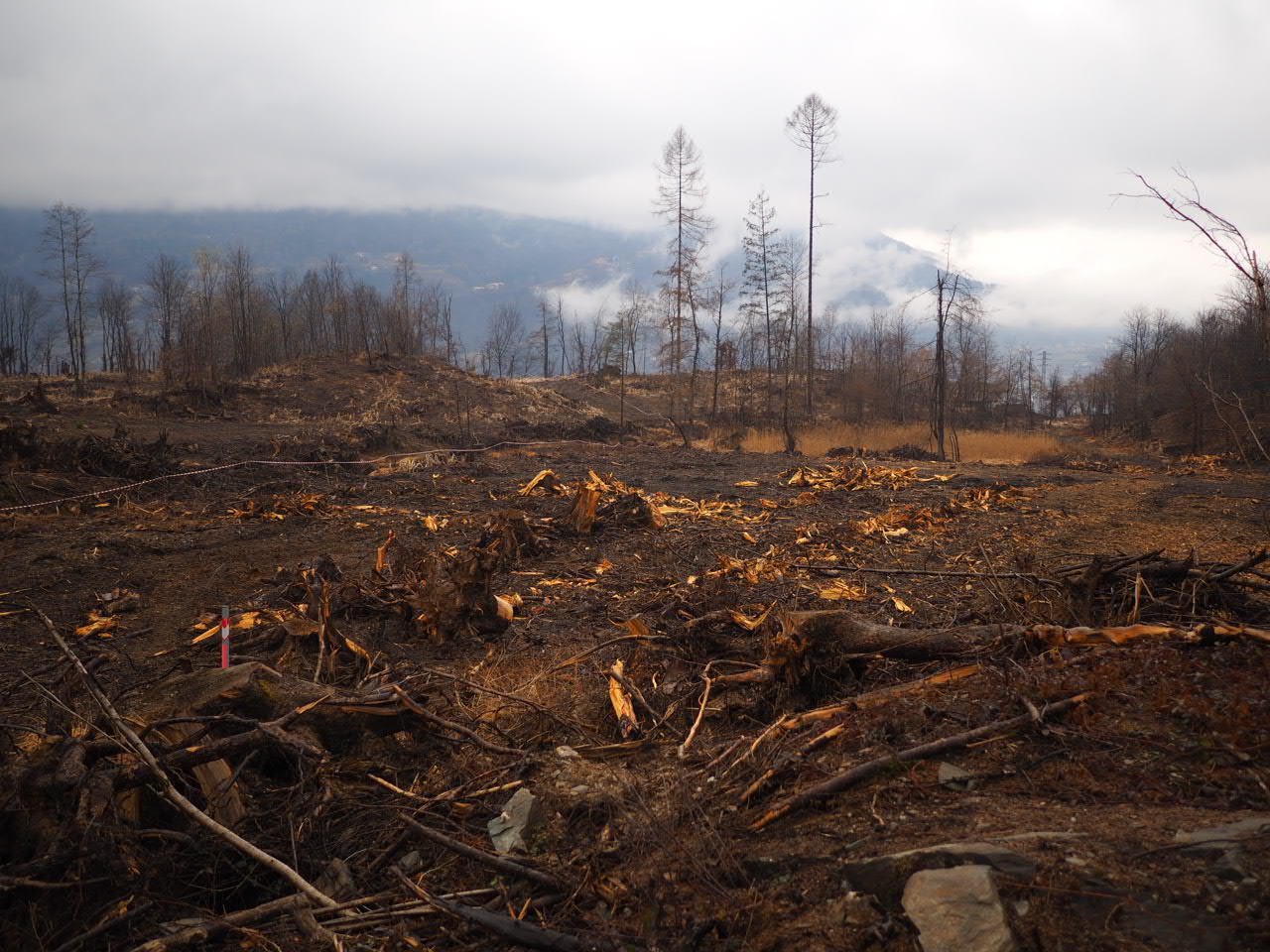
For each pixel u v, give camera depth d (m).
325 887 4.01
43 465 18.48
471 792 4.74
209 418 39.84
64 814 3.83
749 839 3.76
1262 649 4.77
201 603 9.31
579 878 3.82
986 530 13.43
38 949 3.43
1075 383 86.06
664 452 33.16
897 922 2.97
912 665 5.58
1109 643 5.22
